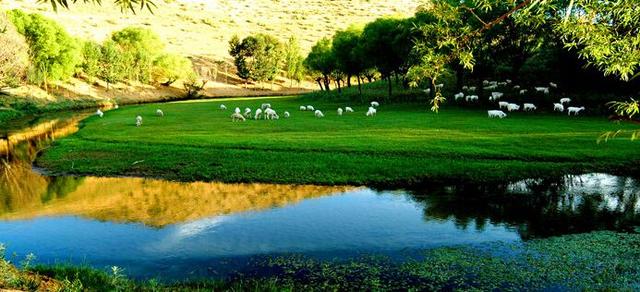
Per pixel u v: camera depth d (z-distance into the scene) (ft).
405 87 234.17
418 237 51.47
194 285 39.09
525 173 78.54
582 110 149.89
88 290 33.12
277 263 44.78
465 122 131.54
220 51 604.49
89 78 337.11
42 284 30.71
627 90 157.38
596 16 20.31
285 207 65.21
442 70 19.72
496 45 143.95
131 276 42.32
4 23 190.29
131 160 94.58
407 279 40.19
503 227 54.13
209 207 65.92
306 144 102.06
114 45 358.64
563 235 50.55
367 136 110.73
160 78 424.05
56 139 131.95
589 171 79.20
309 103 241.55
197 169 86.94
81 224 58.70
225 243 50.90
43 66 276.00
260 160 90.53
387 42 194.80
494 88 203.92
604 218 56.34
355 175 80.69
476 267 42.34
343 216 60.29
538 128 115.75
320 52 321.93
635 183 71.92
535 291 37.14
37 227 57.67
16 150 118.83
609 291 36.45
